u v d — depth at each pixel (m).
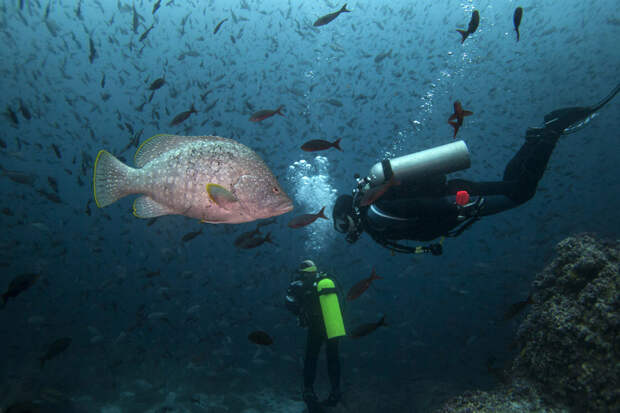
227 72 19.61
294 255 11.75
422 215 2.37
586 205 13.34
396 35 17.05
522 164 2.69
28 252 7.74
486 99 16.86
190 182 0.78
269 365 7.64
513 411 2.58
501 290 8.66
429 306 9.30
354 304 9.03
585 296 2.60
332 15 3.85
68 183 13.39
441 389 4.96
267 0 25.22
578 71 18.59
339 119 12.80
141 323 6.40
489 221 14.26
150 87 5.00
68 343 3.77
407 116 18.00
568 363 2.55
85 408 5.77
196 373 7.06
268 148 9.76
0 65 14.73
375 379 6.38
